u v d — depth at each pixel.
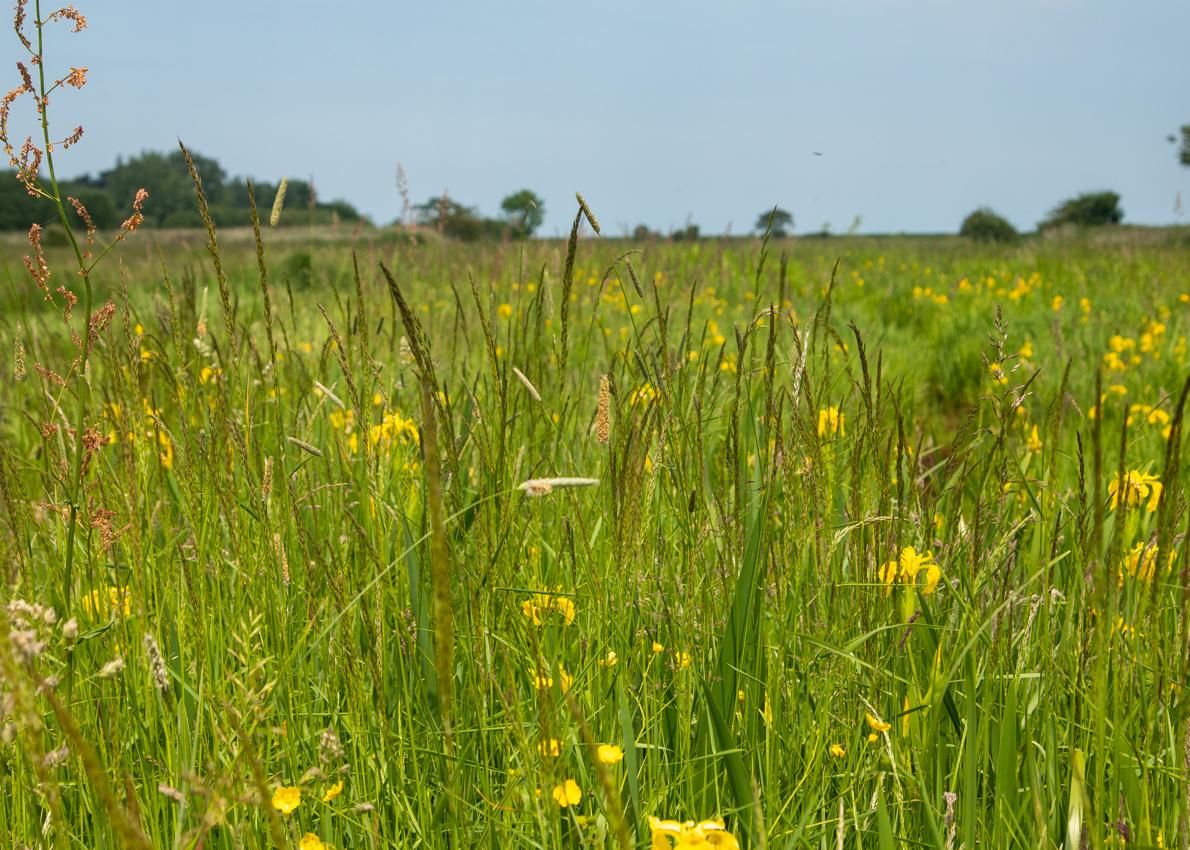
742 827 1.69
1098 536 1.45
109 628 1.94
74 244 1.90
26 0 1.76
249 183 2.00
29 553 2.15
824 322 2.38
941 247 22.39
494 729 1.85
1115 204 31.03
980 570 2.28
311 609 2.04
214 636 2.06
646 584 2.15
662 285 8.60
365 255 9.34
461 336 5.00
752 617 2.04
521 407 2.72
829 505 2.26
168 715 1.68
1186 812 1.50
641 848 1.61
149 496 2.51
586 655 2.02
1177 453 1.51
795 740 1.93
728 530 2.11
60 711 1.05
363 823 1.71
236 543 2.08
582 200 2.05
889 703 2.01
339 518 2.47
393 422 2.76
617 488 2.02
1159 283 13.04
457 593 1.99
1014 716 1.76
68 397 3.31
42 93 1.80
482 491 2.12
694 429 2.22
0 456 2.04
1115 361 6.64
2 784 1.66
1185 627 1.65
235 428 2.26
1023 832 1.76
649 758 1.84
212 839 1.70
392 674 2.13
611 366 2.45
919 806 1.83
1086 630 1.89
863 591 2.07
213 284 8.26
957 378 7.52
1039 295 12.00
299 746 1.91
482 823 1.77
